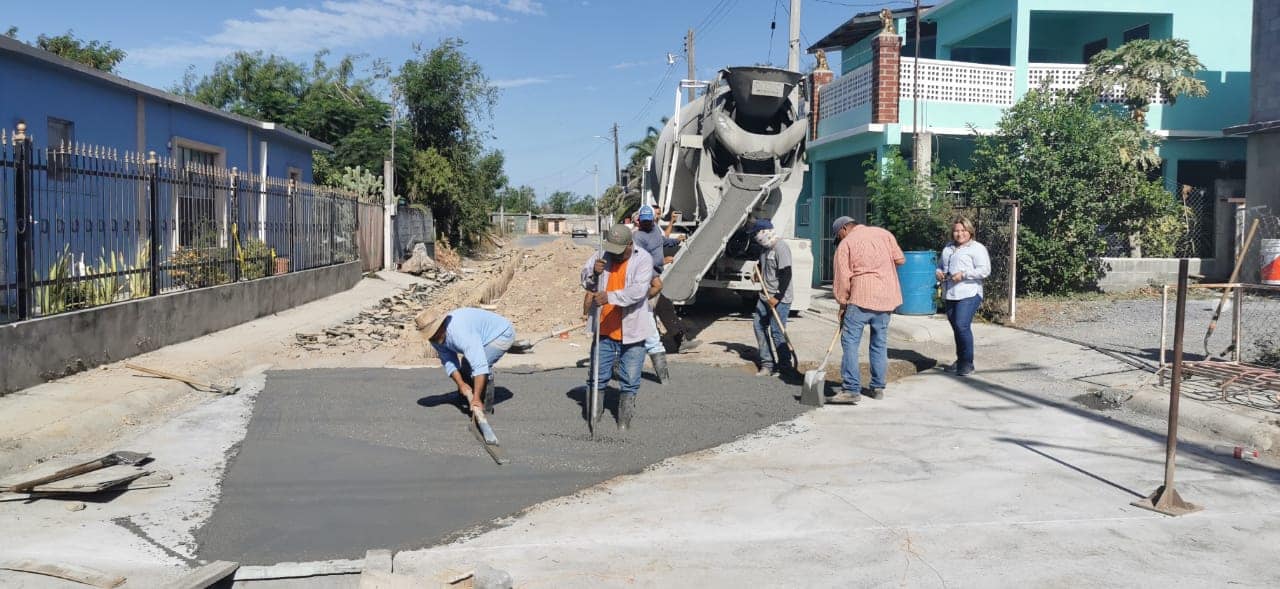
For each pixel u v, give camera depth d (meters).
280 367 9.38
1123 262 14.25
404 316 14.79
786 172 12.57
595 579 4.07
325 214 17.88
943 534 4.61
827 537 4.57
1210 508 5.00
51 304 8.29
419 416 7.11
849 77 17.98
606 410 7.32
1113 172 13.64
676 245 12.82
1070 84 16.47
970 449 6.28
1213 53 16.55
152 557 4.29
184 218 11.45
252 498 5.18
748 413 7.31
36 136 11.42
